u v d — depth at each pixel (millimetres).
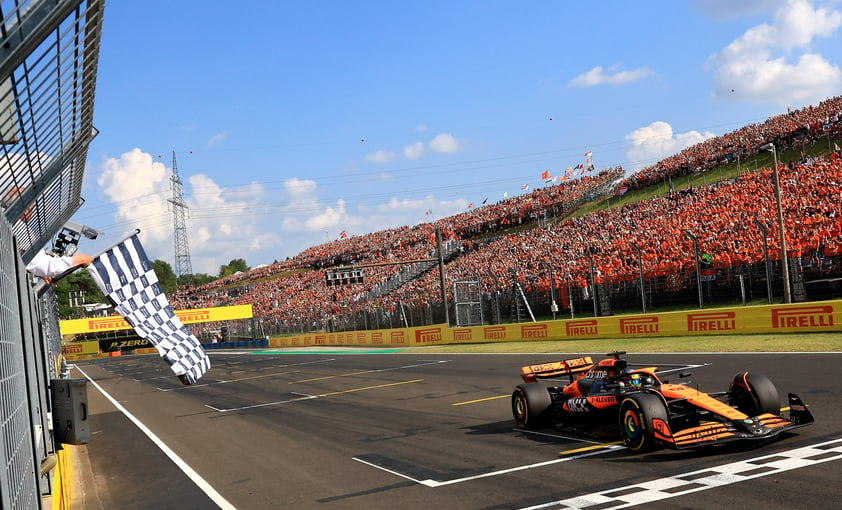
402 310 42969
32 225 5633
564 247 40812
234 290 82938
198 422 16328
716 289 26438
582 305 32094
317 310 58938
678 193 42000
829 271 23031
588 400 9188
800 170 35031
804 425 7535
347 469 9234
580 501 6375
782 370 13219
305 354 44750
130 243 5434
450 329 36938
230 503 8141
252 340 66875
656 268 28672
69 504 8336
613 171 61781
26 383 3516
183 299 90875
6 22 2371
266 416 15977
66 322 62812
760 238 26703
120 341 82375
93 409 22234
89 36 2975
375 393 18109
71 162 4855
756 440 7840
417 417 13141
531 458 8500
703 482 6449
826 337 17359
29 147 3781
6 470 2283
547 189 64750
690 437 7199
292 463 10109
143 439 14484
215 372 34875
